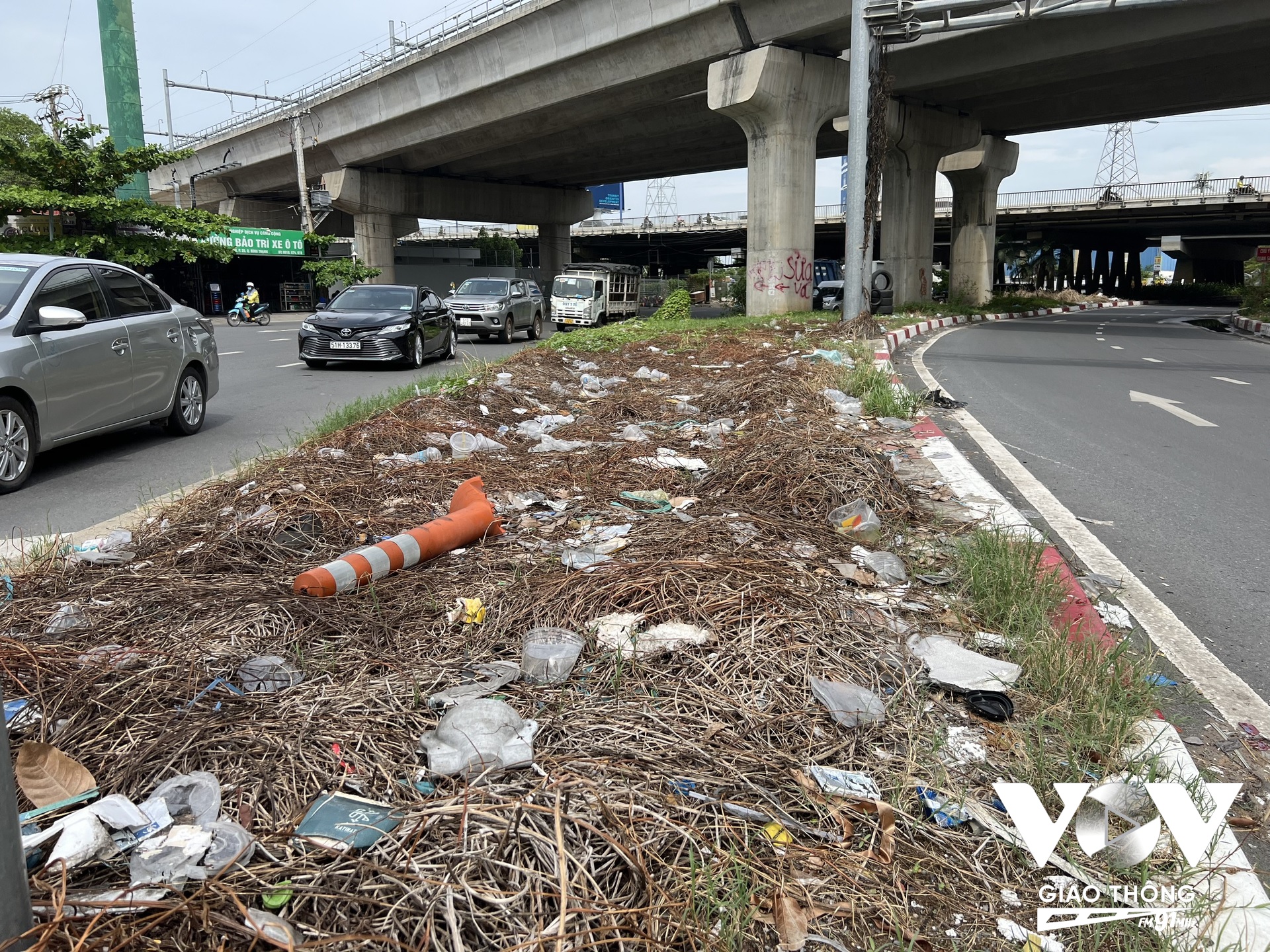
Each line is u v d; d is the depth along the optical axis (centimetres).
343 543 452
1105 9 1758
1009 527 481
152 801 224
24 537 511
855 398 949
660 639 323
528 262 9881
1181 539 515
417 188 5006
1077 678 300
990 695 296
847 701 284
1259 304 3191
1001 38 2561
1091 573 450
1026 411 997
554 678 298
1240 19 2197
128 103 4616
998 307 3812
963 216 4062
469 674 301
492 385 973
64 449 800
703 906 193
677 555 411
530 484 572
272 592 370
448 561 420
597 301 3228
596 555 420
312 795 233
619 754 251
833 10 2364
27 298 676
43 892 194
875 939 198
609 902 194
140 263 3350
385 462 620
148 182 5012
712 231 7712
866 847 223
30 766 234
